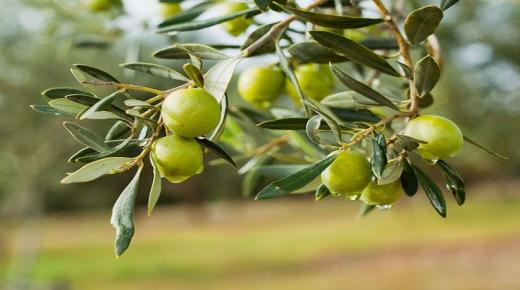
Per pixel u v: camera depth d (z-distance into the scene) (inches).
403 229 952.9
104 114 43.9
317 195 50.8
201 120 42.6
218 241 997.8
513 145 527.8
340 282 560.1
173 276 664.4
